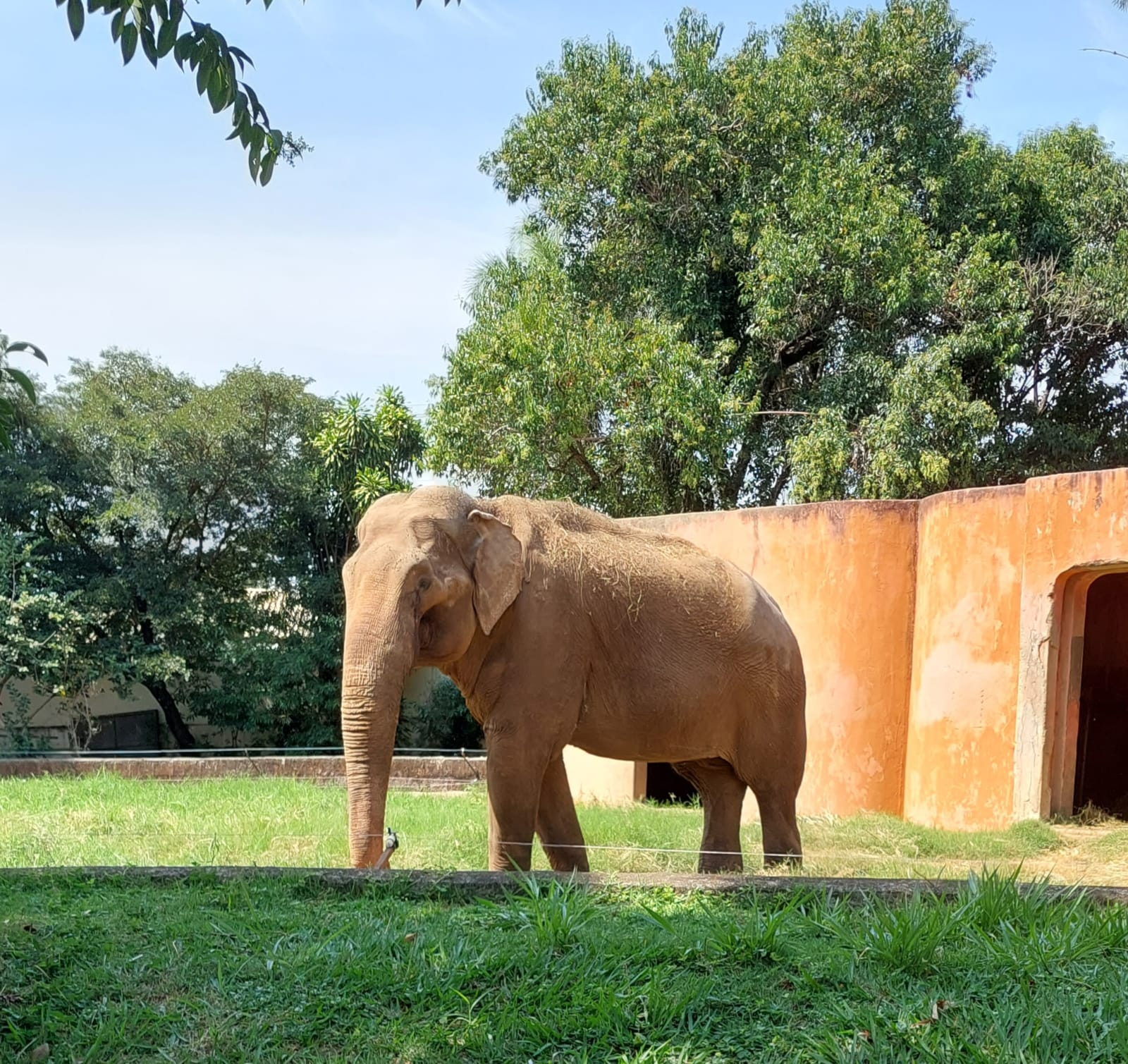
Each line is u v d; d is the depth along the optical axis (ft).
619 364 64.69
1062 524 32.60
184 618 78.69
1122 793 42.88
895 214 66.54
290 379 83.87
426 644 21.70
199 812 32.83
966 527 35.42
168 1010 10.89
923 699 36.24
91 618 76.28
